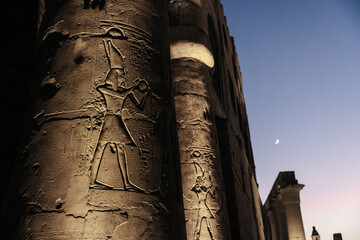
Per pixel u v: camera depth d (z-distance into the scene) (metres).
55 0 2.49
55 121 1.98
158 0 2.77
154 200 1.97
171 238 1.98
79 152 1.88
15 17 3.57
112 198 1.80
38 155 1.92
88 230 1.69
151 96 2.27
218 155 4.93
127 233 1.76
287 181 16.69
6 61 3.41
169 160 2.22
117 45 2.23
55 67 2.17
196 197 4.22
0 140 3.15
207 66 5.34
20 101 3.31
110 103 2.05
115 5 2.36
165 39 2.67
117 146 1.95
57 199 1.76
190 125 4.66
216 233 4.14
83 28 2.24
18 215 1.79
